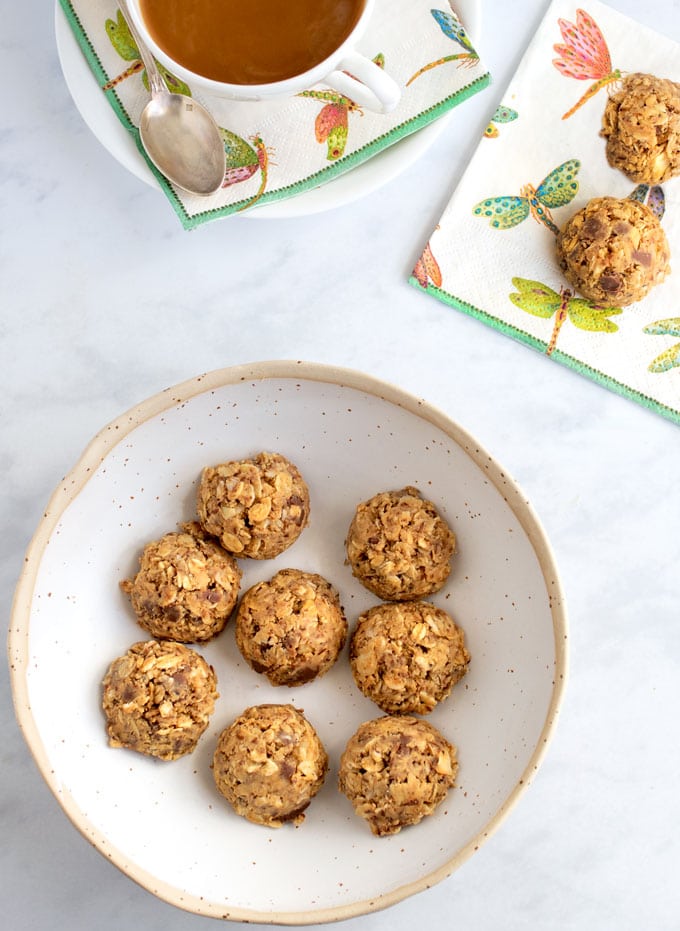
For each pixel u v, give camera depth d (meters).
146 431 0.49
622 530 0.56
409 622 0.50
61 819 0.56
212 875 0.49
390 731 0.49
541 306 0.56
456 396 0.56
